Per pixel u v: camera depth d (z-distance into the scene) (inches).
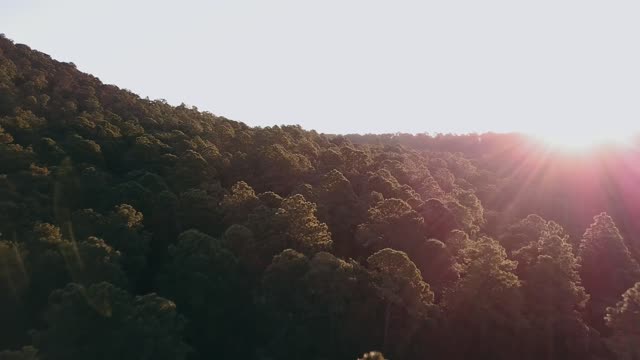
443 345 2743.6
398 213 3321.9
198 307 2719.0
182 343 2298.2
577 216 5674.2
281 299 2694.4
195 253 2854.3
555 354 2797.7
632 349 2586.1
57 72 5925.2
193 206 3385.8
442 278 3073.3
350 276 2655.0
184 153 4143.7
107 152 4180.6
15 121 4101.9
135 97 6156.5
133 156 4114.2
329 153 4694.9
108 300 2253.9
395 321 2723.9
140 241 3073.3
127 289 2723.9
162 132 4771.2
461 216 3804.1
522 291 2903.5
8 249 2532.0
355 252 3440.0
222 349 2753.4
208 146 4286.4
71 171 3511.3
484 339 2736.2
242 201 3408.0
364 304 2657.5
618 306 2797.7
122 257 2837.1
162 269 3078.2
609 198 6018.7
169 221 3395.7
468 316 2775.6
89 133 4313.5
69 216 3142.2
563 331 2802.7
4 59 5369.1
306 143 5034.5
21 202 3107.8
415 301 2620.6
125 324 2207.2
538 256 3105.3
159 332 2217.0
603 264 3659.0
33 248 2679.6
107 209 3366.1
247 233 2984.7
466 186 6136.8
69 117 4562.0
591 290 3641.7
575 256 3846.0
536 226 4234.7
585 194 6146.7
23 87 5012.3
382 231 3240.7
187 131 4995.1
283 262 2694.4
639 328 2573.8
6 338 2432.3
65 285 2573.8
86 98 5344.5
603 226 3794.3
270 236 3002.0
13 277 2513.5
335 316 2664.9
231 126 5595.5
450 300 2812.5
